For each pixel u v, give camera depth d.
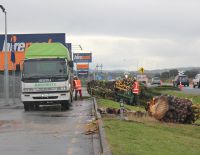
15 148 12.91
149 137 14.53
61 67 26.75
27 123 19.45
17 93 43.34
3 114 24.55
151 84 91.62
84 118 21.55
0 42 62.62
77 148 12.75
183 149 13.12
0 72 57.03
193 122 21.53
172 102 21.03
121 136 14.02
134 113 21.77
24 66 26.80
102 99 37.06
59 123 19.28
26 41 62.38
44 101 26.64
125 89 36.53
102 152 11.55
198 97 43.06
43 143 13.72
